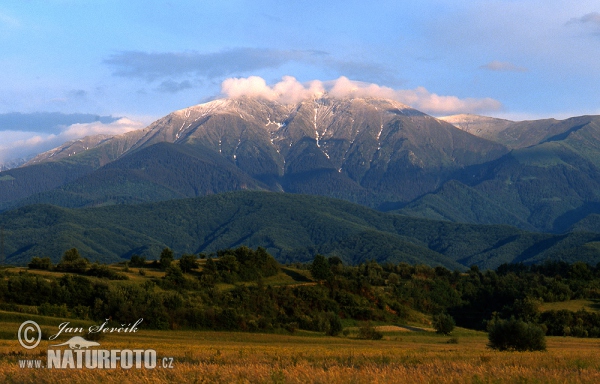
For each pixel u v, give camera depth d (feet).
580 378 152.05
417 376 151.84
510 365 186.70
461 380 146.82
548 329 462.60
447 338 396.78
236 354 219.82
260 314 418.10
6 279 374.43
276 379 145.59
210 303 410.93
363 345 314.55
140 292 366.84
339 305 483.51
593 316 471.62
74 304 362.74
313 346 297.94
